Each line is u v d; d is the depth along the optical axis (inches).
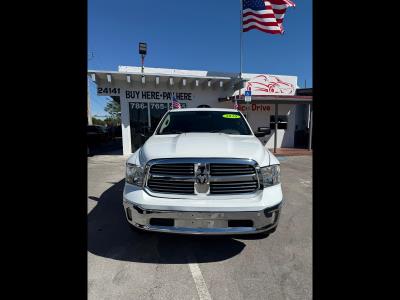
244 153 110.3
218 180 106.3
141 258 114.7
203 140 124.6
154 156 110.2
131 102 484.4
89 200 200.4
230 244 127.6
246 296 90.8
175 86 501.4
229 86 512.4
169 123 167.8
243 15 418.6
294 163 385.4
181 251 120.7
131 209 109.8
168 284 96.7
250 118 565.0
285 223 154.7
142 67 482.9
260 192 107.4
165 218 104.3
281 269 107.0
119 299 88.4
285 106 580.4
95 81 442.6
